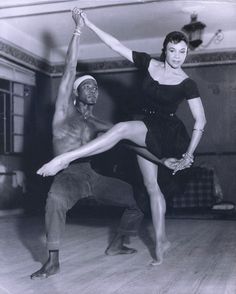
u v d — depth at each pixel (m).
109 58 9.42
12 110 8.81
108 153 8.84
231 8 7.11
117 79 9.39
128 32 8.66
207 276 2.97
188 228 6.10
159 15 7.73
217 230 5.85
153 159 3.26
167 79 3.19
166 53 3.16
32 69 9.14
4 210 8.12
